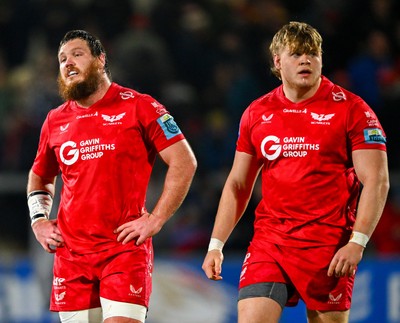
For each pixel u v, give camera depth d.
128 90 19.12
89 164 18.50
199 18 46.03
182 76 45.34
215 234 18.94
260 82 43.78
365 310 33.41
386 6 44.22
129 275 18.20
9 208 36.22
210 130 40.59
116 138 18.53
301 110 18.34
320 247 18.09
